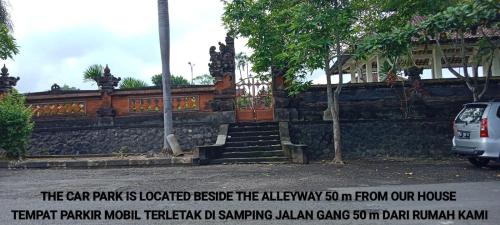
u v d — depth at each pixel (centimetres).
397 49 1238
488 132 1106
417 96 1669
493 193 772
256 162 1430
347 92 1700
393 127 1670
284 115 1719
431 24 1139
